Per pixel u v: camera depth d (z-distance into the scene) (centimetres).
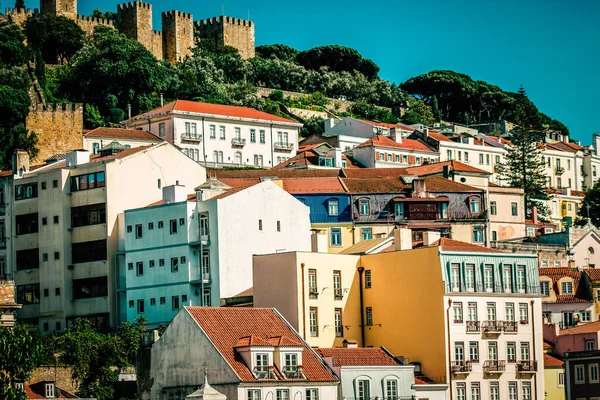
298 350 11969
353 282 13950
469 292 13500
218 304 15988
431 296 13375
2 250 18475
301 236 16900
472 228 19400
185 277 16338
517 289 13938
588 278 17325
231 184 19088
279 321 12550
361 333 13900
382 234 18750
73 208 17900
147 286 16800
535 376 13875
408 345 13500
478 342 13488
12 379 9694
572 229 19912
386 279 13775
